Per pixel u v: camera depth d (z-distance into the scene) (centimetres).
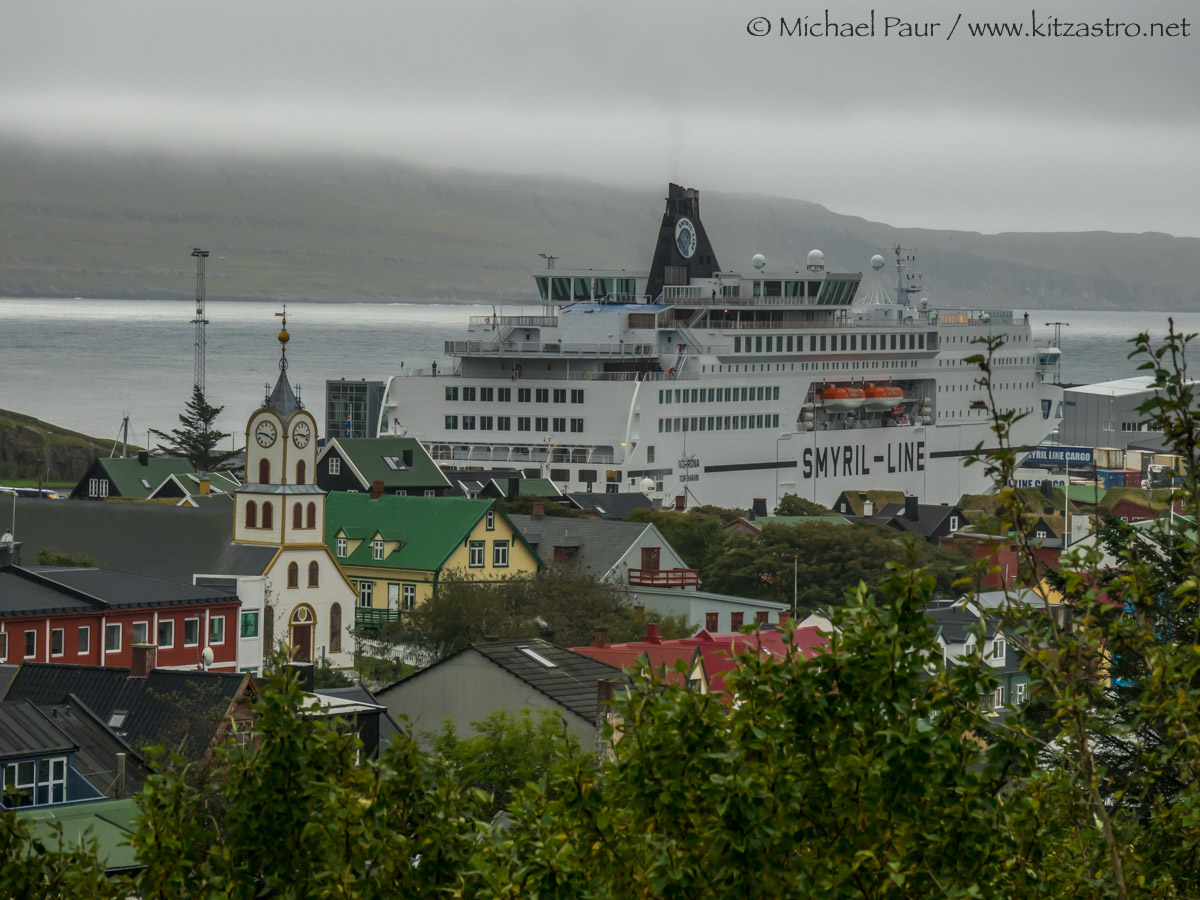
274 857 4959
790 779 4403
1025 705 4772
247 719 10306
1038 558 4672
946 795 4450
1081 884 4753
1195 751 4747
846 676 4575
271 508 19162
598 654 14062
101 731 10100
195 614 16375
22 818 4984
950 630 15525
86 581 16288
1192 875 4912
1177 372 4656
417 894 4738
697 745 4600
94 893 4881
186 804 5034
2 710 9438
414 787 4956
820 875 4331
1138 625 4778
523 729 10162
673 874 4369
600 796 4700
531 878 4488
